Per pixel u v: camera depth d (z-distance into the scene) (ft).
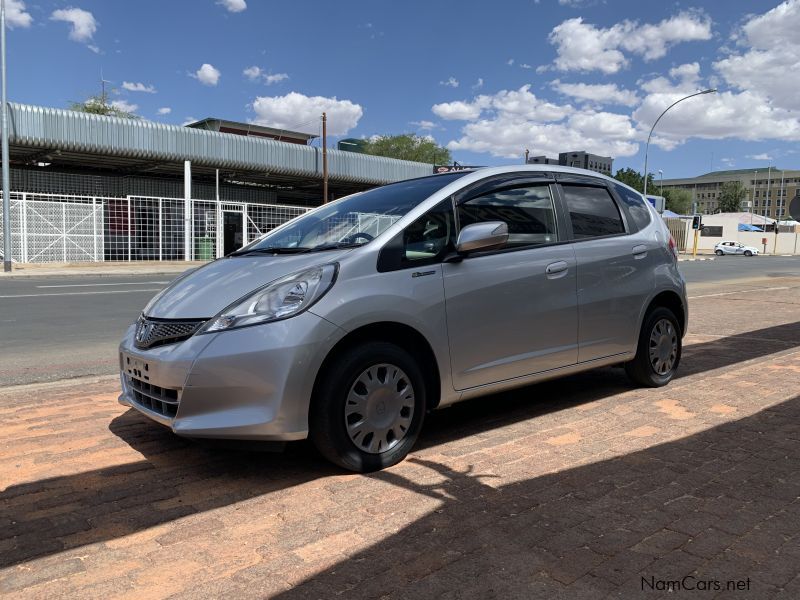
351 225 12.31
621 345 14.93
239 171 96.58
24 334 26.30
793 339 24.03
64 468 10.94
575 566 7.74
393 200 12.71
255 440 9.84
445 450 11.85
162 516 9.14
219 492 9.99
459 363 11.71
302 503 9.57
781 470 10.75
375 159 110.11
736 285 57.67
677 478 10.41
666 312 16.21
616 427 13.14
